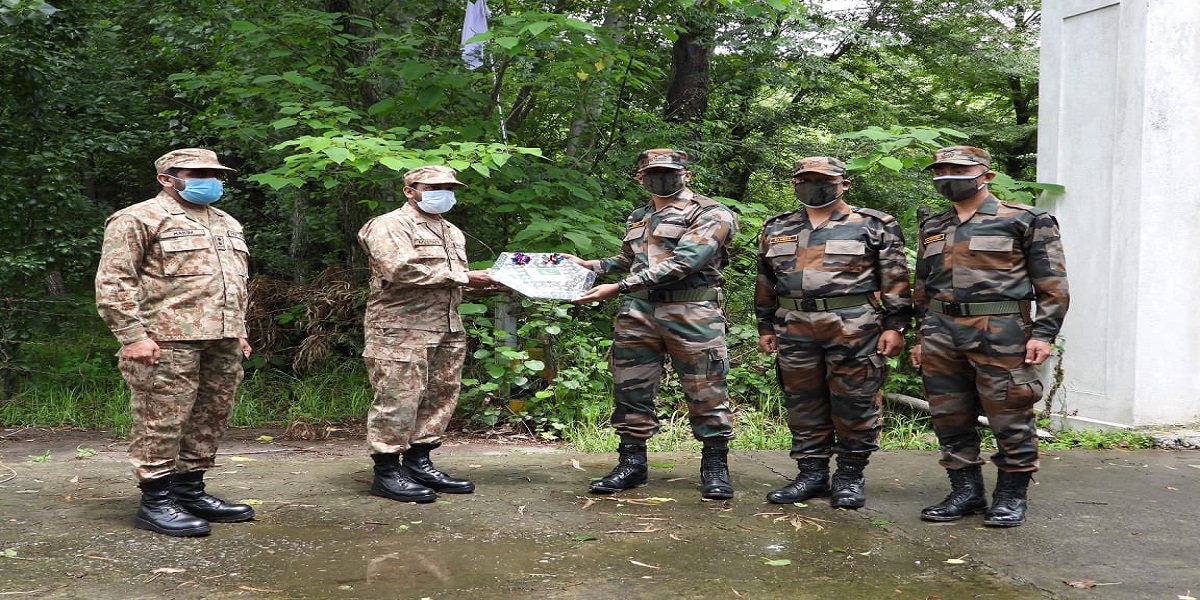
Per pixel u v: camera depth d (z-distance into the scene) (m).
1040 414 6.38
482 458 5.49
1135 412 5.88
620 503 4.35
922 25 12.23
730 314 7.50
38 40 7.67
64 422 7.02
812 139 11.66
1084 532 3.84
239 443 6.20
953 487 4.15
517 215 6.78
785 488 4.41
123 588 3.11
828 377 4.30
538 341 6.87
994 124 13.57
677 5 7.03
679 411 6.58
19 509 4.15
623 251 4.80
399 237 4.26
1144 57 5.78
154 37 8.91
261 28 6.71
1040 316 3.89
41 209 8.05
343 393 7.57
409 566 3.37
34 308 7.89
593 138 7.87
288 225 10.45
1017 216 3.92
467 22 6.85
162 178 3.78
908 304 4.23
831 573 3.31
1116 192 5.98
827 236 4.29
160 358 3.70
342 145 5.41
